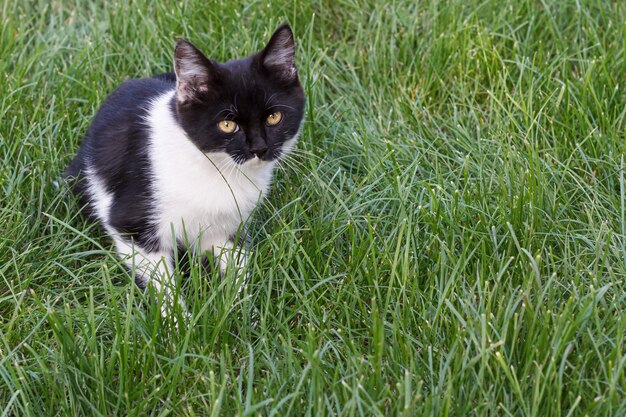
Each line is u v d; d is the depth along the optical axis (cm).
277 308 95
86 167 102
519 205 98
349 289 95
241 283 94
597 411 85
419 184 102
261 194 100
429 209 101
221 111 96
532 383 88
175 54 95
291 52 98
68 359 90
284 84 99
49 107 112
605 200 102
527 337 89
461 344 88
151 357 90
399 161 106
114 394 89
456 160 107
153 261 99
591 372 89
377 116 113
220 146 97
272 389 89
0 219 100
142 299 93
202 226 100
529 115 108
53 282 98
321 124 111
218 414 86
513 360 89
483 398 87
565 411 87
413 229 98
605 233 98
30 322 94
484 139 107
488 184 102
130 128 100
